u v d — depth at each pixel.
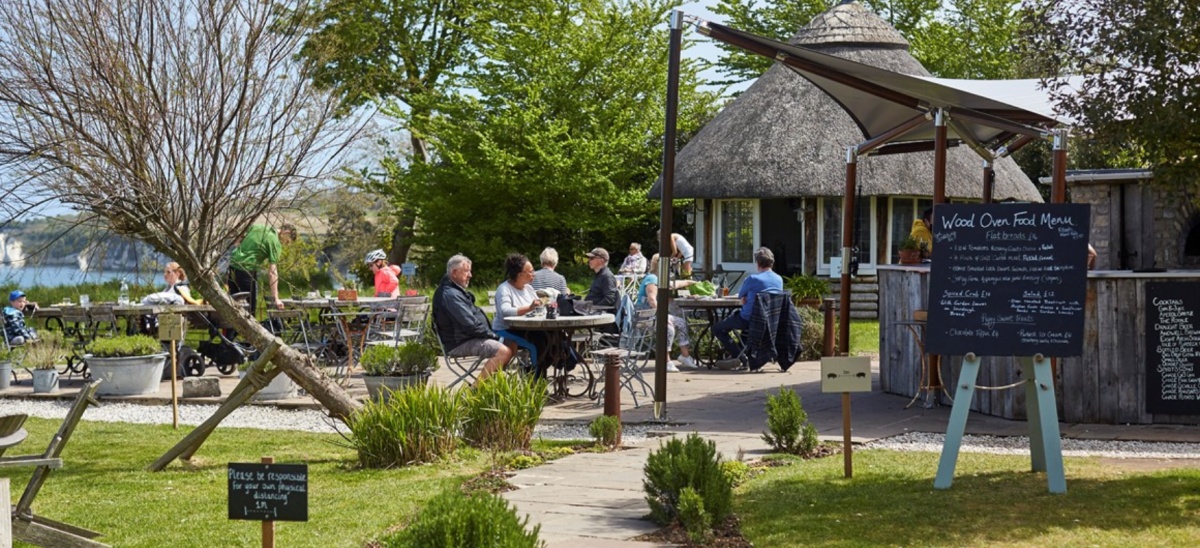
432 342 13.96
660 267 8.89
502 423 7.82
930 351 6.46
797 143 21.95
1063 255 6.29
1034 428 6.68
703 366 13.20
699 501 5.31
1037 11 6.27
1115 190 13.23
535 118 27.80
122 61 6.83
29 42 6.72
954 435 6.31
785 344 12.45
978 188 22.25
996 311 6.36
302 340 13.04
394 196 28.88
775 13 33.03
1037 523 5.41
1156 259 13.05
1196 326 8.30
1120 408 8.55
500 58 28.62
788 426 7.50
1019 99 8.31
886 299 10.66
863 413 9.39
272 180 7.71
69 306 12.95
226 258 11.07
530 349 10.17
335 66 8.41
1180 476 6.41
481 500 4.29
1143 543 5.00
